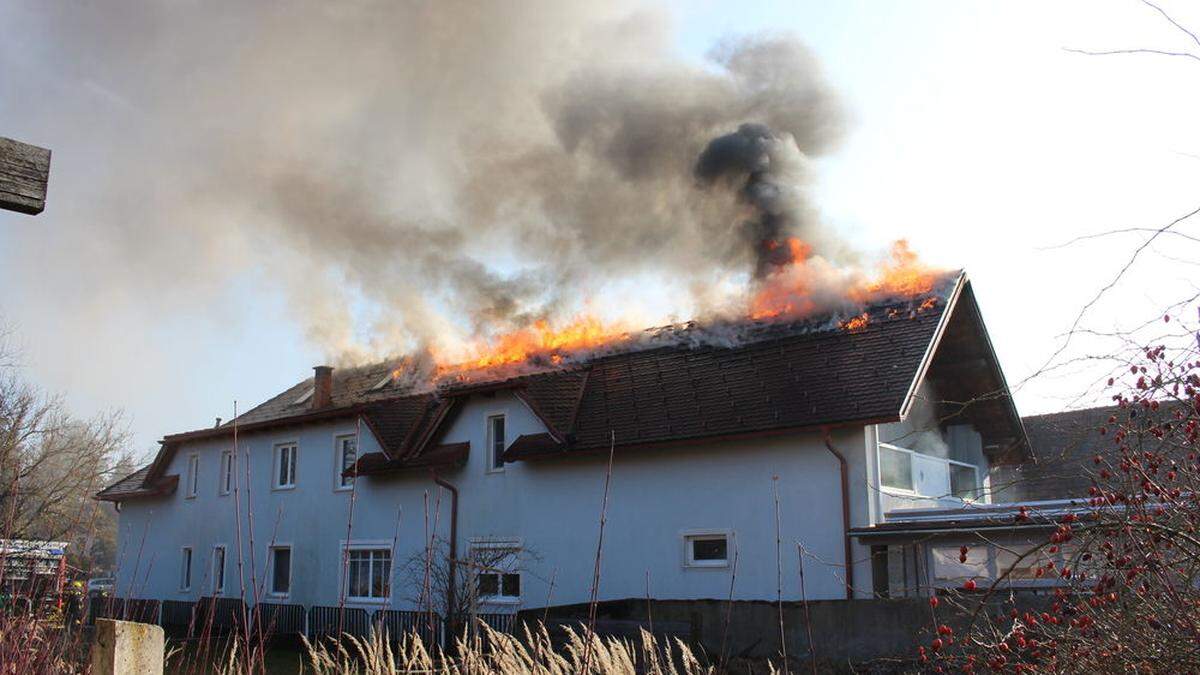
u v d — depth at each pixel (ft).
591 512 62.28
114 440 81.41
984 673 17.65
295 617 72.54
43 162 12.19
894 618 37.83
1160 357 17.78
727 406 58.34
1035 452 64.95
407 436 73.61
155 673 12.55
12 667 16.22
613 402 64.95
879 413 51.19
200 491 92.84
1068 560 17.35
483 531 67.97
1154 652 15.52
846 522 51.39
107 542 99.40
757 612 42.83
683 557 57.36
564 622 48.96
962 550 20.43
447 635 48.06
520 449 65.46
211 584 87.76
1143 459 17.54
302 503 81.51
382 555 73.97
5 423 38.27
